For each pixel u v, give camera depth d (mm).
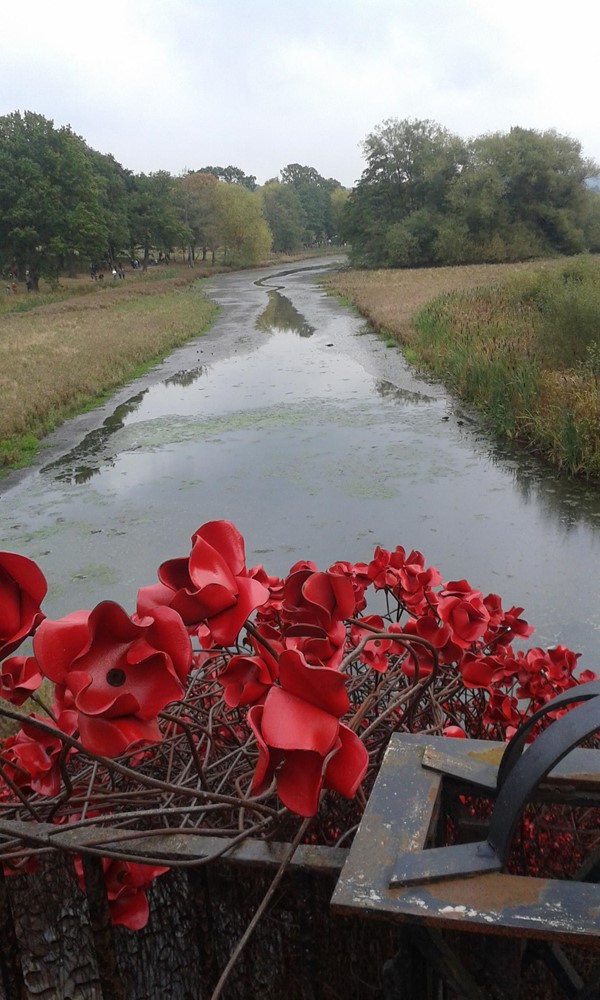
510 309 21297
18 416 14289
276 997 1167
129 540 8406
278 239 124375
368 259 70938
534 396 12023
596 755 1039
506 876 817
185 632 768
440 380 16656
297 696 774
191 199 94438
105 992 1081
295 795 754
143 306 43031
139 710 728
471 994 841
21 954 1314
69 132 70562
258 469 10820
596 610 6059
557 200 63719
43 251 67500
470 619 1512
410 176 70500
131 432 13781
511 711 1702
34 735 1135
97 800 1169
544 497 9039
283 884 1134
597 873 1100
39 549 8312
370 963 1121
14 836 904
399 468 10469
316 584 962
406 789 982
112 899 1083
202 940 1094
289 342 25359
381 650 1475
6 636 800
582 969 1194
